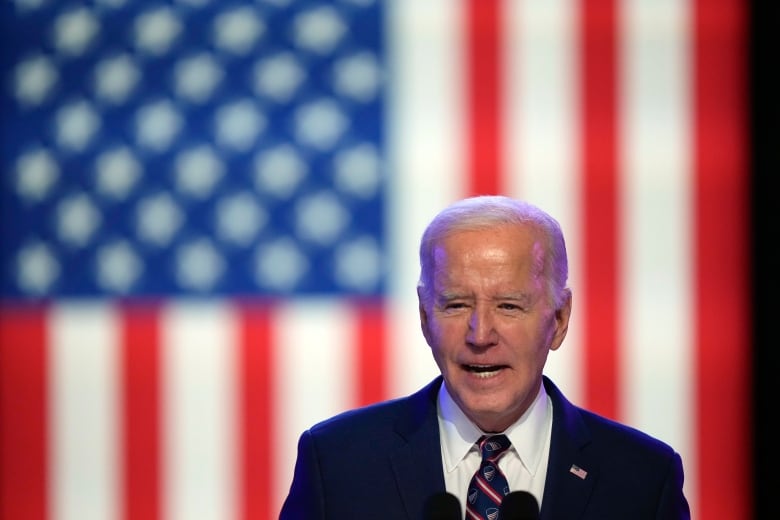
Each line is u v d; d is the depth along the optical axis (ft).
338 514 18.40
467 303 16.76
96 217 44.21
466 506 17.90
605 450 18.88
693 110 42.68
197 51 44.37
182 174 44.09
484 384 17.02
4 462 43.91
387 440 18.90
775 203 42.27
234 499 43.34
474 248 16.66
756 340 42.16
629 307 42.45
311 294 43.29
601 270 42.50
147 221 44.09
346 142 43.47
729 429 42.37
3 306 44.16
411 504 18.13
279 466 43.27
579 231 42.63
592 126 42.80
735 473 42.37
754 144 42.42
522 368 17.01
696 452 42.42
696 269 42.45
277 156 43.73
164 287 43.83
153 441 43.65
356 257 43.21
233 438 43.39
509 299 16.62
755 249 42.22
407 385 42.91
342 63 43.68
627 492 18.43
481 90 43.11
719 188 42.52
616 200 42.55
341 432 19.26
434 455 18.42
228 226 43.78
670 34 42.80
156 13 44.60
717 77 42.68
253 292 43.52
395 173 43.21
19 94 44.73
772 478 42.09
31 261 44.27
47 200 44.42
